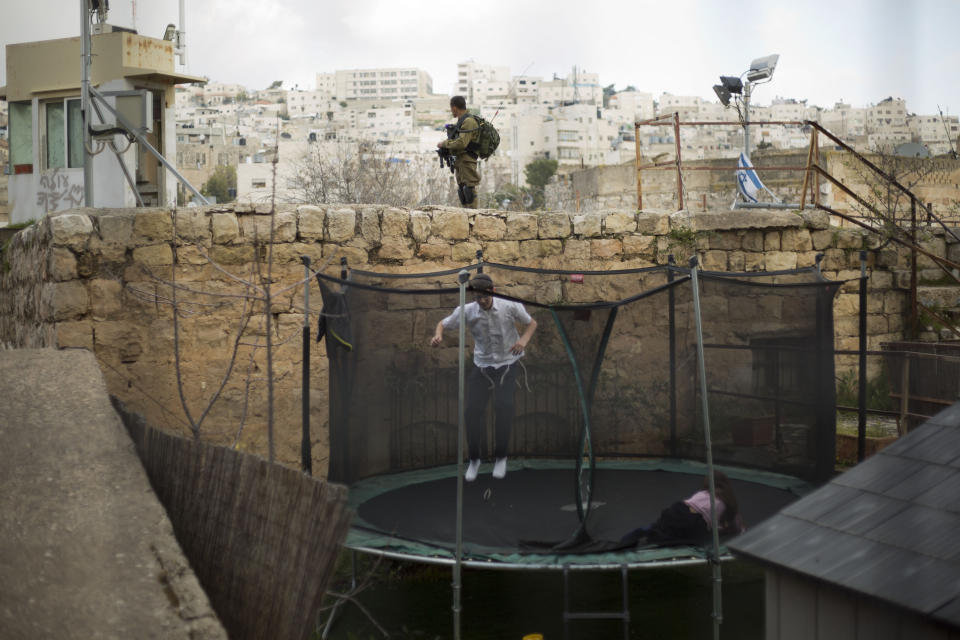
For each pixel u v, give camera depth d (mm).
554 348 7824
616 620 6211
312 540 3926
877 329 11305
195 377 8289
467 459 8023
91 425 5297
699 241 10141
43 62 16703
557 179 43062
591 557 5605
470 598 6766
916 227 12094
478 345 7387
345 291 7074
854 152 11258
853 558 3068
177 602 3910
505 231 9570
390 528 6238
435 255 9227
